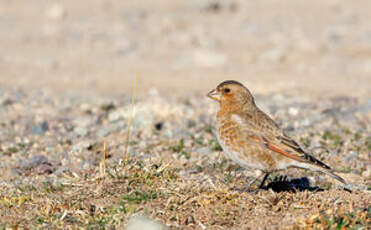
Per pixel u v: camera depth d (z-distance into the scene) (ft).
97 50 99.60
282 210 32.42
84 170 40.50
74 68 87.45
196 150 45.85
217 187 35.70
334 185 38.34
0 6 134.41
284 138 34.47
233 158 35.73
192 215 32.01
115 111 58.08
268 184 37.37
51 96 68.49
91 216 32.09
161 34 109.70
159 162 39.42
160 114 57.62
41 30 112.98
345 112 57.98
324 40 102.32
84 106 60.39
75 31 112.27
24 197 34.86
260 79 78.69
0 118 57.77
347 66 87.15
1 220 31.81
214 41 102.47
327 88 73.00
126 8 132.26
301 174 40.52
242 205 32.73
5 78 79.92
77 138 50.57
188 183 36.09
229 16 124.47
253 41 103.35
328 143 47.88
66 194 35.24
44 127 53.67
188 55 94.58
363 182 39.27
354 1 137.90
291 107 59.41
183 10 129.70
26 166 42.65
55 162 44.04
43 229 30.66
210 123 54.49
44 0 141.49
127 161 38.45
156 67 87.92
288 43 100.89
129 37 107.45
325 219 30.37
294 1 139.44
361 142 47.85
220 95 36.29
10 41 104.63
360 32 107.04
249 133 34.63
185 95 68.85
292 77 80.18
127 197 33.94
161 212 32.17
